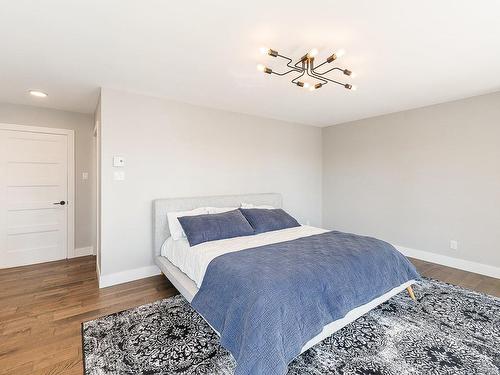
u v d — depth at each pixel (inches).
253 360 54.9
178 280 96.9
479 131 127.3
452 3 60.8
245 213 133.4
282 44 79.3
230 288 71.1
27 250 145.1
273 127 175.2
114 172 116.8
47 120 149.1
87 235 163.6
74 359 69.1
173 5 61.3
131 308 95.5
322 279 73.0
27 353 71.1
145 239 125.3
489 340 76.1
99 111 119.5
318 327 65.9
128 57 87.2
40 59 88.0
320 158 205.2
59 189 153.5
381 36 74.9
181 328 82.7
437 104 141.3
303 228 136.1
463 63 92.6
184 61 90.4
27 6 61.2
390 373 63.8
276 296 63.5
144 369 65.4
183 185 136.5
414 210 152.4
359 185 180.2
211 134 146.5
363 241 103.2
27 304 98.7
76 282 120.1
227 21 67.7
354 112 159.6
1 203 138.2
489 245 126.0
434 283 117.3
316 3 60.8
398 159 158.9
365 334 79.2
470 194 131.0
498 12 64.0
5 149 138.4
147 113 124.8
